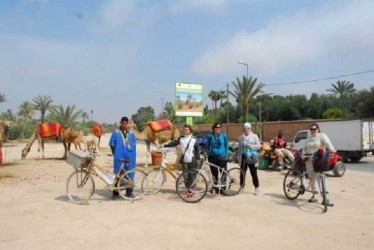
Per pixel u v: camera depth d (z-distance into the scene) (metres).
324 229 5.99
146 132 15.32
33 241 5.36
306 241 5.38
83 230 5.92
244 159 9.03
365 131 19.64
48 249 5.03
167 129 15.70
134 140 8.55
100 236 5.61
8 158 20.72
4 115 50.66
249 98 43.00
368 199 8.52
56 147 34.56
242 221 6.49
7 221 6.46
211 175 8.82
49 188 9.95
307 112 57.62
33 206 7.65
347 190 9.80
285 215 6.93
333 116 46.34
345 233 5.77
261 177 12.55
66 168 15.05
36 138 20.14
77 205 7.75
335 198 8.64
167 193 9.16
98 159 19.06
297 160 8.39
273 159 14.92
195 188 8.35
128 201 8.19
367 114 43.47
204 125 56.47
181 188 8.58
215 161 8.99
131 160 8.43
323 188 7.37
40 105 61.97
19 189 9.79
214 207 7.61
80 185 8.15
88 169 8.02
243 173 9.09
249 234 5.71
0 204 7.86
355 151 19.66
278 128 44.38
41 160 19.11
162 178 9.34
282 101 62.00
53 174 13.09
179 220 6.55
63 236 5.60
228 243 5.29
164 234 5.71
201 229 5.98
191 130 8.62
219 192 8.79
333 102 55.62
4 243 5.27
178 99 32.34
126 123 8.43
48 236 5.60
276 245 5.20
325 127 21.23
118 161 8.23
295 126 42.38
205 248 5.08
